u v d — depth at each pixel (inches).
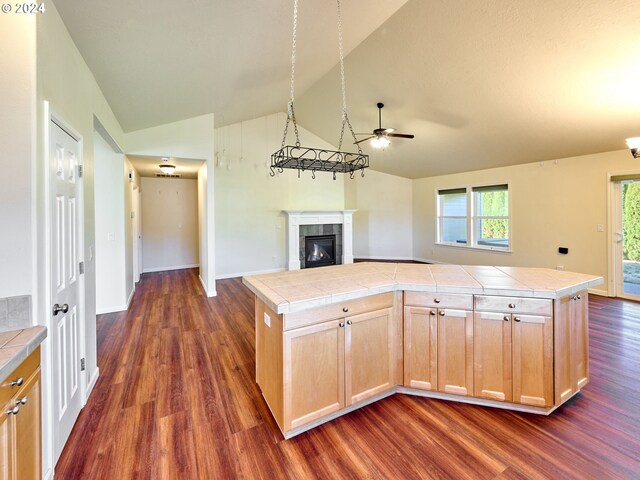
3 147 53.9
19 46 54.6
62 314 69.4
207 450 69.5
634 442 70.4
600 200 187.9
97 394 91.2
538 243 218.8
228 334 137.9
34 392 53.9
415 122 202.5
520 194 229.0
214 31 95.9
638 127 153.9
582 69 125.5
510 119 171.5
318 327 75.0
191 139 186.2
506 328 80.4
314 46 134.0
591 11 103.1
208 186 193.9
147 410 83.9
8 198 54.4
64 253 71.1
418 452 68.6
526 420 78.7
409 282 87.3
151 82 118.1
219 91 152.3
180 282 239.1
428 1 119.1
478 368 83.0
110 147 155.0
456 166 260.7
